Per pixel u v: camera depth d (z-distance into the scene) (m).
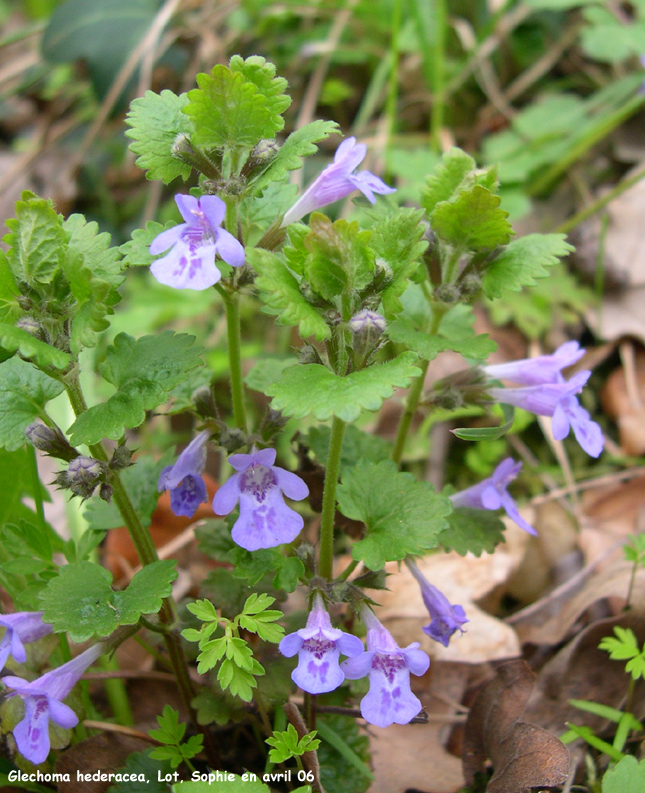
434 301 0.17
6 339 0.14
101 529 0.19
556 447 0.27
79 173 0.39
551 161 0.34
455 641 0.21
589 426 0.18
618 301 0.31
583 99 0.39
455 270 0.17
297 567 0.16
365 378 0.14
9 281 0.15
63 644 0.18
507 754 0.17
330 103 0.39
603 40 0.36
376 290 0.15
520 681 0.18
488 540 0.19
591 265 0.32
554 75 0.40
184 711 0.20
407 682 0.15
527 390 0.18
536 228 0.34
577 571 0.24
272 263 0.14
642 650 0.18
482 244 0.17
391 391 0.14
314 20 0.41
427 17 0.39
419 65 0.39
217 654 0.15
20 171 0.40
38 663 0.18
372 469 0.17
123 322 0.31
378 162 0.35
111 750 0.18
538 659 0.21
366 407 0.13
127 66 0.37
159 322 0.31
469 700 0.21
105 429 0.15
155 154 0.16
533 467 0.27
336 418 0.16
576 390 0.17
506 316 0.30
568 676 0.20
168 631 0.17
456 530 0.19
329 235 0.14
